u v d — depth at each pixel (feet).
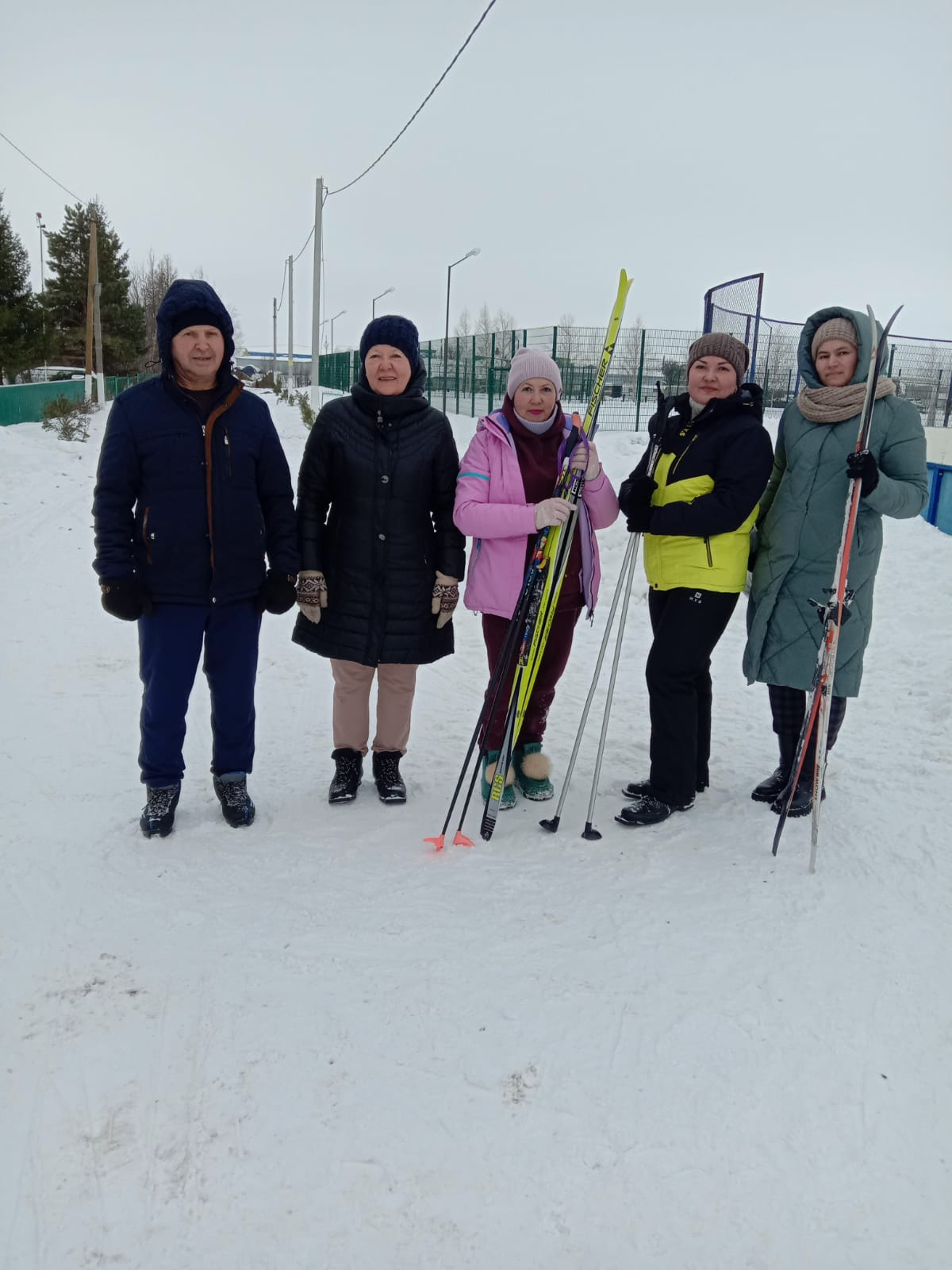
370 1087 6.10
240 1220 5.13
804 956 7.61
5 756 11.30
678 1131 5.81
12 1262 4.84
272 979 7.17
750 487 9.20
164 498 8.86
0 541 24.99
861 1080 6.27
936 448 35.99
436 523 10.07
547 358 9.67
